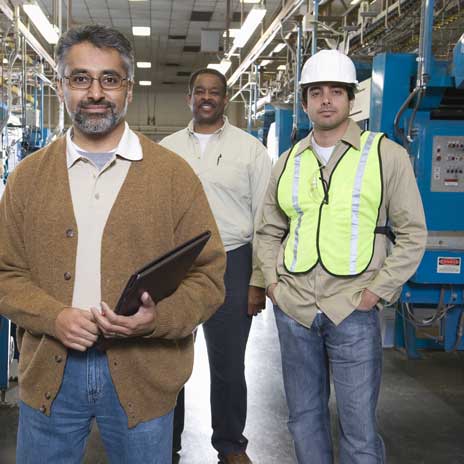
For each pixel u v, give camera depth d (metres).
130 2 10.84
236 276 2.54
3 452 2.79
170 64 17.06
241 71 10.54
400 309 4.46
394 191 1.96
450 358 4.49
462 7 3.94
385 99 3.29
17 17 5.77
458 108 3.36
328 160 2.05
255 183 2.60
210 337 2.57
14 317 1.36
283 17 6.45
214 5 10.98
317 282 2.00
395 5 4.46
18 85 7.31
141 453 1.42
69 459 1.46
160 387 1.42
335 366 2.01
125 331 1.26
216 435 2.63
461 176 3.20
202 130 2.63
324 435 2.13
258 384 3.85
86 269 1.38
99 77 1.36
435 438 3.08
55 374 1.38
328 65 1.98
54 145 1.46
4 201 1.43
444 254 3.18
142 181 1.39
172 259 1.22
